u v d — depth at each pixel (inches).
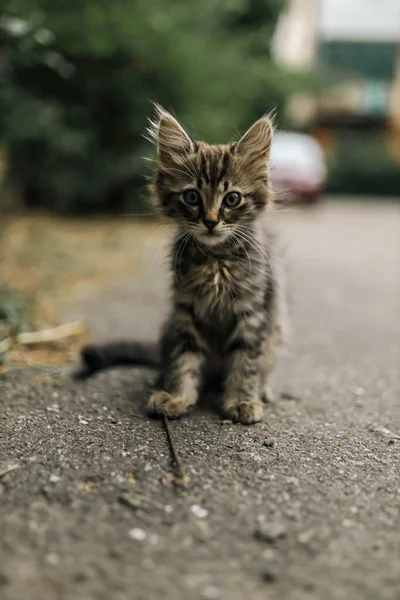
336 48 159.3
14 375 25.5
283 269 26.7
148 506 17.4
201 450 20.1
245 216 23.8
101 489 18.0
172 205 24.1
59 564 15.6
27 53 41.8
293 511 17.5
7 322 29.6
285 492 18.2
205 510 17.4
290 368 28.5
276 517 17.2
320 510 17.6
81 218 68.7
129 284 41.9
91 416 22.0
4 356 27.0
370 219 93.0
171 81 62.3
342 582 15.4
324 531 16.8
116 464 19.1
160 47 57.4
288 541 16.5
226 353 24.4
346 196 145.9
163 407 22.3
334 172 147.9
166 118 23.9
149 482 18.3
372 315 37.5
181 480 18.5
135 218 69.0
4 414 21.9
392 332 34.0
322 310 38.4
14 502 17.3
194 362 23.9
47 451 19.6
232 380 23.7
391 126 159.0
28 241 51.5
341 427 22.3
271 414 23.2
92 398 23.5
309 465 19.6
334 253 60.2
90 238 57.4
